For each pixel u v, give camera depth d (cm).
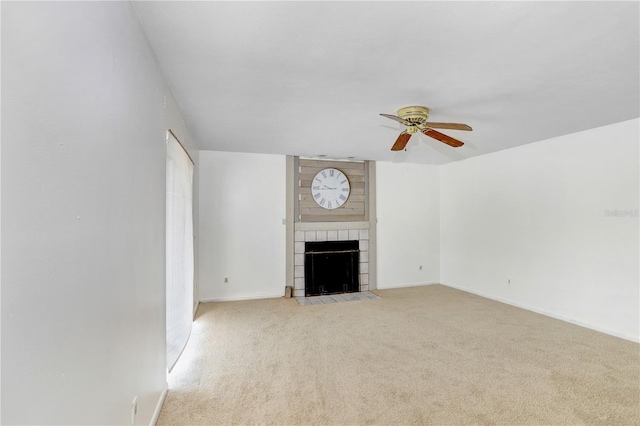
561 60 196
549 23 158
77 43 98
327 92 246
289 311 421
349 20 156
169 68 207
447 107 280
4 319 67
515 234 445
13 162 70
